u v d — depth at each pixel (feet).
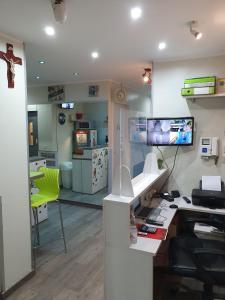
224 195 8.89
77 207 16.07
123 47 8.90
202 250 6.16
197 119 10.04
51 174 10.23
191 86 9.36
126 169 6.66
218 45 8.65
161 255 8.25
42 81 16.03
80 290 8.08
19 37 7.80
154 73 10.63
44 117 18.62
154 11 6.13
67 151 20.36
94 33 7.53
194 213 9.40
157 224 7.53
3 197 7.55
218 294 7.63
